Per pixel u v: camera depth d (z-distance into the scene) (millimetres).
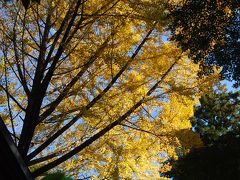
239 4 7602
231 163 12992
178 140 6738
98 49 6246
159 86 7184
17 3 6188
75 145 6879
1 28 6367
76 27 6172
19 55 6516
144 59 6918
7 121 7223
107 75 6984
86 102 6672
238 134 13688
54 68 6160
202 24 7715
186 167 13500
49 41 6609
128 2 6113
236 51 7941
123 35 6613
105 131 6402
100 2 6496
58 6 6500
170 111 7258
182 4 7680
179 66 7375
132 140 7156
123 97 6836
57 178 1796
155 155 7230
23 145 5891
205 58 7984
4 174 2885
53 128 6738
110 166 6910
